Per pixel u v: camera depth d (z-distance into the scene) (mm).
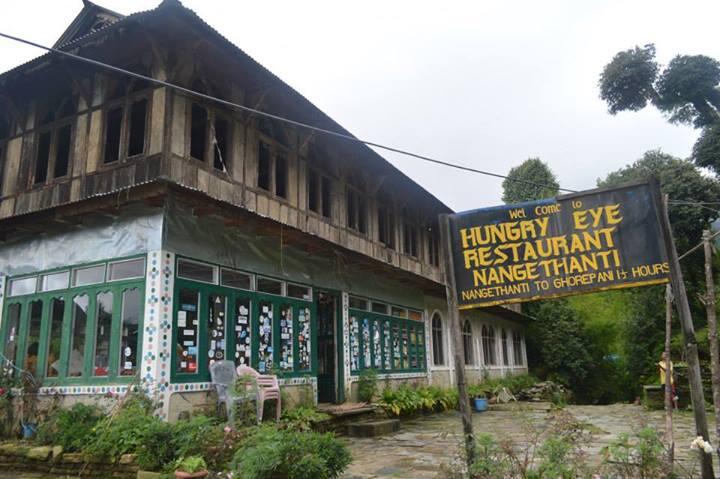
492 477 4570
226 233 10062
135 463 6848
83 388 8828
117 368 8578
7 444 8227
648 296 22141
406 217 19578
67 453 7512
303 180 13547
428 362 17969
